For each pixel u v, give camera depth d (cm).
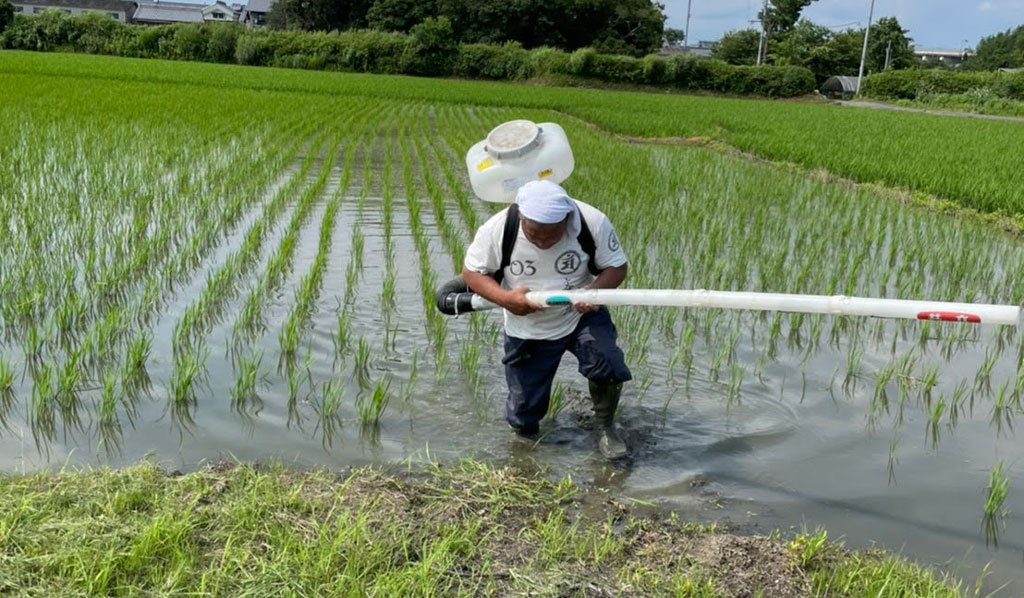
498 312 614
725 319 627
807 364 543
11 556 277
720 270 705
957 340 602
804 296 322
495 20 6656
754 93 5494
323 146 1550
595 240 379
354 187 1124
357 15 7206
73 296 571
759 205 1091
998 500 365
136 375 477
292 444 405
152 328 554
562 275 387
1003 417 472
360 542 298
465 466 384
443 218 903
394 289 662
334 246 792
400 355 524
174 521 305
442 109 2745
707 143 2006
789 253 832
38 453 385
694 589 290
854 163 1468
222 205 934
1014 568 325
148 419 425
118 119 1642
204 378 479
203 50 5409
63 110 1755
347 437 414
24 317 555
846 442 432
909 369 535
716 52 8500
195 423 423
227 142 1448
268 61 5347
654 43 7244
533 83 5388
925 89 5303
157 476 348
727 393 489
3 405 434
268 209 912
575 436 427
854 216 1049
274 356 514
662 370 520
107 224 795
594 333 392
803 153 1647
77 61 4134
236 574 280
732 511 360
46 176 1011
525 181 402
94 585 267
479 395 469
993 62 10488
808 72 5444
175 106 2039
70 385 440
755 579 302
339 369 499
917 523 356
